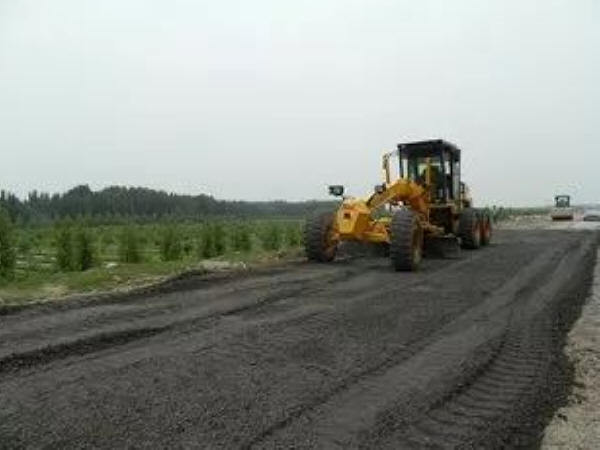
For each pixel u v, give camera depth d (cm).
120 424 571
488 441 567
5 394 650
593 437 586
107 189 13212
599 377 764
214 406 621
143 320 1008
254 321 1009
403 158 2133
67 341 862
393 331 957
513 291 1352
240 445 533
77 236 2323
